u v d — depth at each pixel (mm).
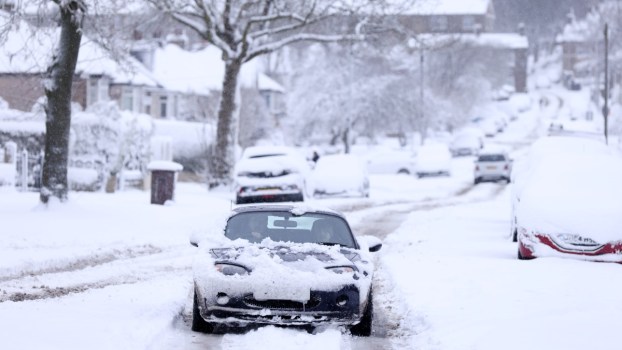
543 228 28781
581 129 70312
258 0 67938
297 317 17391
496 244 36094
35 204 46219
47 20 43406
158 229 40594
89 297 21766
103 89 100062
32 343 15383
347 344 17109
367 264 18531
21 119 68438
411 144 154625
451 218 50531
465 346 16188
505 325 18062
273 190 55594
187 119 125688
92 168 63500
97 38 46719
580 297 21562
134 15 64875
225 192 70812
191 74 130875
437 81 175750
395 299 23234
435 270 27047
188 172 91438
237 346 16375
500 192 80812
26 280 25391
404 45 73125
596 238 28109
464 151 148125
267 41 73062
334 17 70500
